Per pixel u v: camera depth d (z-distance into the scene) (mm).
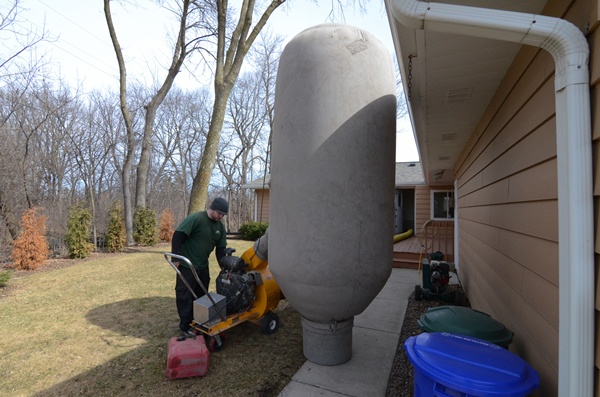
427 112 3955
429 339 1765
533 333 2006
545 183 1809
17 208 9250
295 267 2721
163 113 25172
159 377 2891
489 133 3535
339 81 2627
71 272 7086
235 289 3682
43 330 3941
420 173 13742
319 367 3049
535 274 1978
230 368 3051
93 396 2613
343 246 2613
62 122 14266
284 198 2793
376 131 2699
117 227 10133
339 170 2607
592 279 1271
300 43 2777
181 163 25375
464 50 2445
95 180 19203
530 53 2102
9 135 10289
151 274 6863
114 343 3576
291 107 2756
